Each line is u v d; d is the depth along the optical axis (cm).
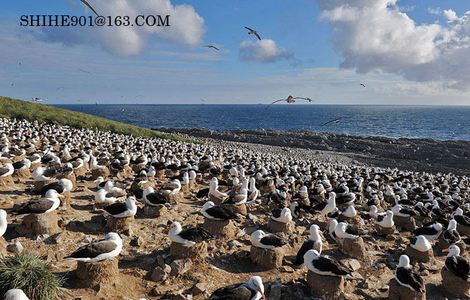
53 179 1900
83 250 1096
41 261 1062
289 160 4978
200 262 1310
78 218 1553
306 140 8962
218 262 1359
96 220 1532
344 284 1310
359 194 2630
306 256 1241
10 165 1986
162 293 1146
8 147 2792
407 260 1280
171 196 1980
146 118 19775
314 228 1418
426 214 2236
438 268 1562
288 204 2141
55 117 6519
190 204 2052
